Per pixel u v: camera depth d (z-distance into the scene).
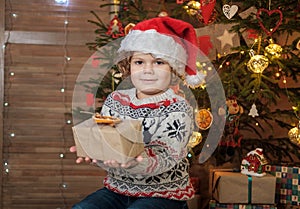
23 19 3.06
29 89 3.09
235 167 3.21
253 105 2.40
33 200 3.13
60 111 3.11
